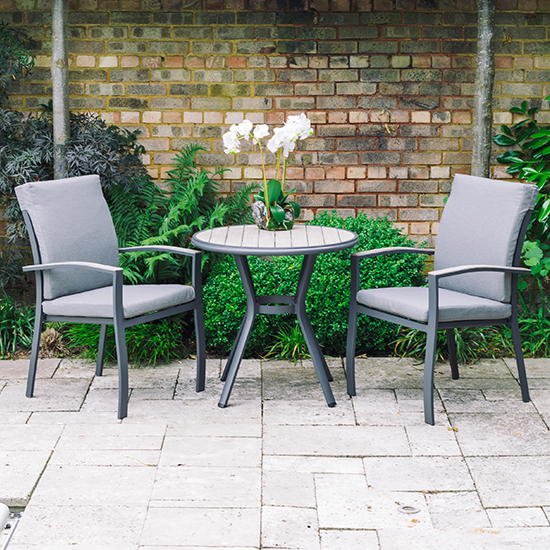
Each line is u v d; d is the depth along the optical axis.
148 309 3.47
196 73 4.85
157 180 4.98
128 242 4.70
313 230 3.92
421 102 4.90
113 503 2.63
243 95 4.88
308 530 2.46
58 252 3.61
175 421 3.37
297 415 3.45
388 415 3.45
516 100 4.94
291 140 3.84
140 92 4.87
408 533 2.45
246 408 3.54
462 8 4.80
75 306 3.45
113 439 3.17
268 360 4.30
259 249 3.34
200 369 3.76
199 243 3.57
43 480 2.80
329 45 4.82
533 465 2.94
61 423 3.34
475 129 4.56
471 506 2.63
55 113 4.45
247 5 4.77
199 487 2.75
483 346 4.39
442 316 3.29
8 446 3.09
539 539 2.41
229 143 3.75
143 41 4.81
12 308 4.56
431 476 2.85
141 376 4.01
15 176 4.36
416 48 4.84
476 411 3.50
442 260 3.85
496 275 3.50
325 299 4.25
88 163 4.34
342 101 4.89
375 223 4.66
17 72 4.62
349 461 2.97
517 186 3.48
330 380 3.93
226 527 2.47
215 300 4.34
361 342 4.43
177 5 4.77
